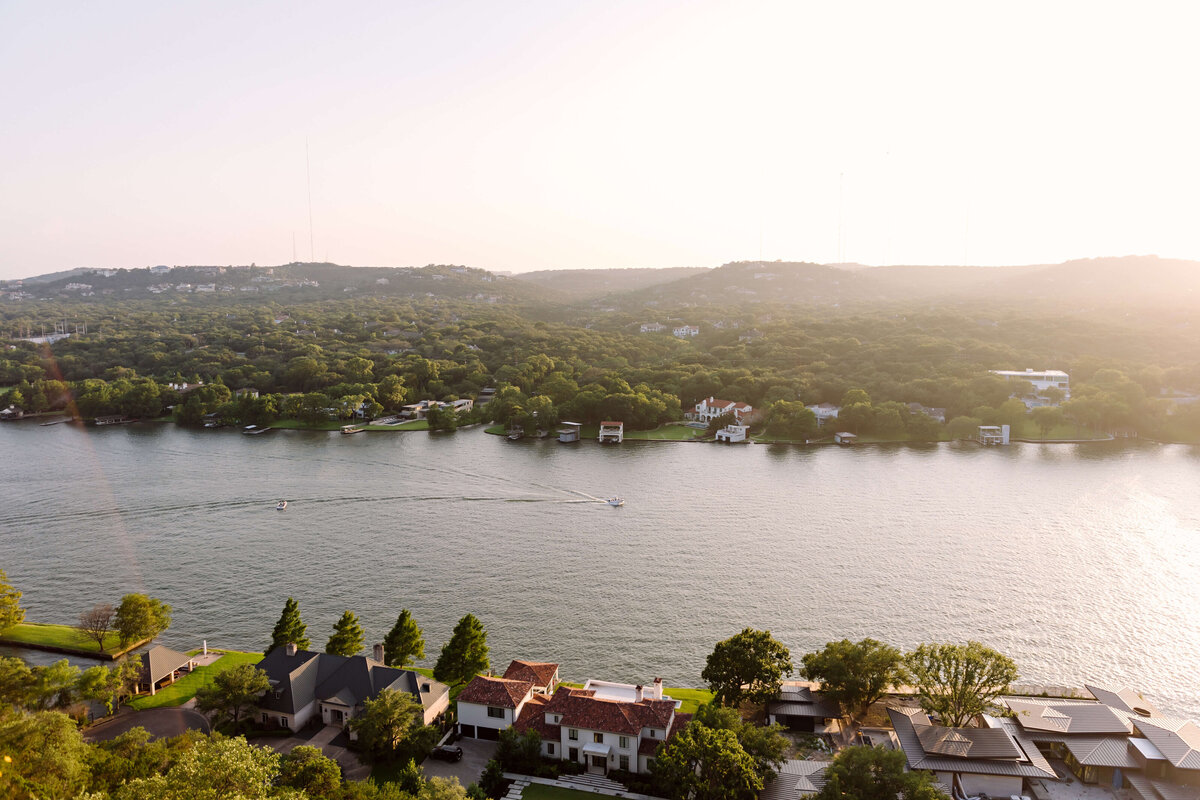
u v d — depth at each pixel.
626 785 85.31
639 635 129.25
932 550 171.50
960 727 90.50
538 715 93.62
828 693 99.38
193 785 53.16
